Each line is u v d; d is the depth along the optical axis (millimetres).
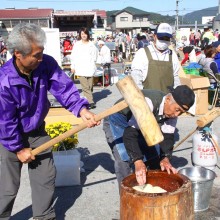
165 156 3113
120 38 22719
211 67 8445
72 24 32312
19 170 3098
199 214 3670
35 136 3045
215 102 8062
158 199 2396
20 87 2697
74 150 4438
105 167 4945
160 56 4410
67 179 4344
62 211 3836
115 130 3436
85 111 2990
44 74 2885
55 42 9875
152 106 2871
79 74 8422
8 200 3076
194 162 4742
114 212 3811
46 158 3127
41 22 44156
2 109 2689
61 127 4402
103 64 11781
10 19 44000
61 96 3041
